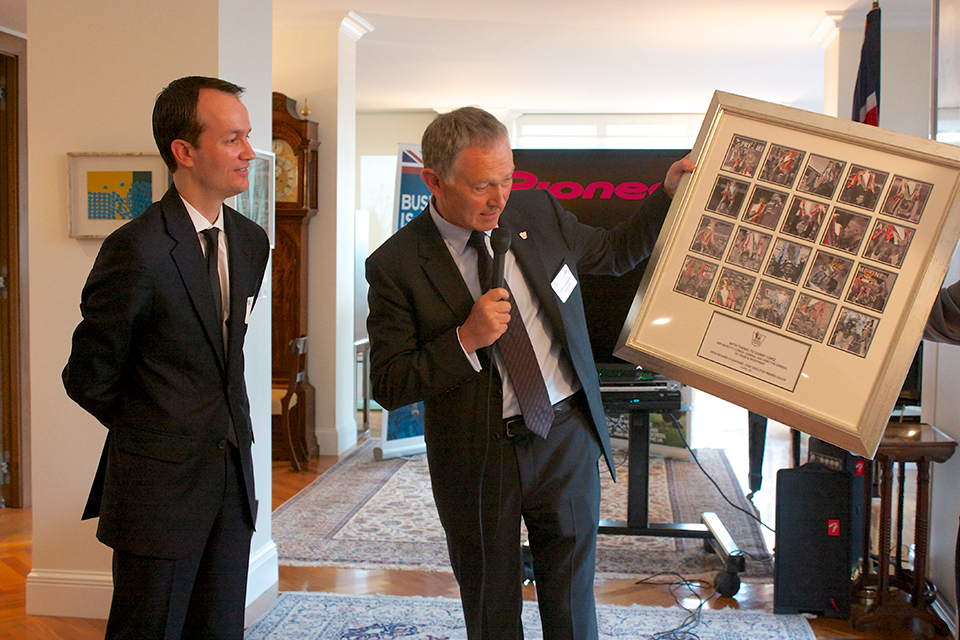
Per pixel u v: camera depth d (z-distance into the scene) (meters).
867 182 1.75
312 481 5.58
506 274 1.95
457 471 1.95
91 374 1.92
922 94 6.16
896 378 1.64
